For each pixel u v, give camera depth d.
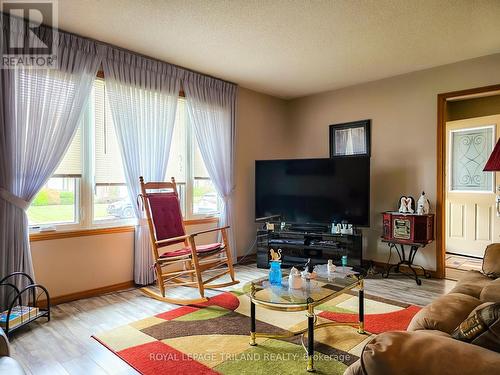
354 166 4.18
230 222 4.55
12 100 2.72
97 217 3.41
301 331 2.32
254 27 2.95
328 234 4.18
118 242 3.53
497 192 4.47
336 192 4.29
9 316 2.35
